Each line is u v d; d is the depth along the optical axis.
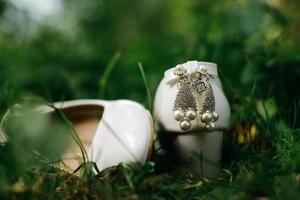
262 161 0.30
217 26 0.68
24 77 0.69
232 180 0.30
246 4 0.62
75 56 0.86
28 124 0.34
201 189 0.28
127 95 0.66
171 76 0.32
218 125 0.31
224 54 0.57
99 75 0.78
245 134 0.36
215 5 0.82
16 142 0.33
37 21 1.07
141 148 0.30
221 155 0.34
